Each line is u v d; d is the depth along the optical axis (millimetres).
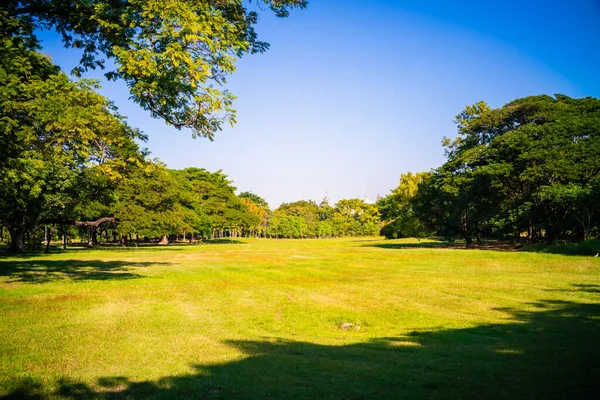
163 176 48719
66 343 7277
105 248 46625
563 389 4660
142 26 9758
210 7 10453
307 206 133500
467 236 44000
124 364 6117
